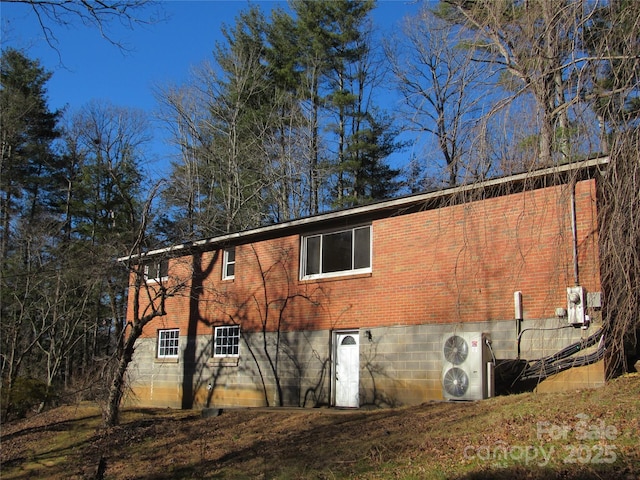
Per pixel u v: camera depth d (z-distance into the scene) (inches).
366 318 699.4
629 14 331.9
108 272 800.9
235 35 1488.7
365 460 434.3
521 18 384.5
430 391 631.2
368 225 724.0
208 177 1464.1
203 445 577.6
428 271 653.9
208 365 860.6
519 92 367.9
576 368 534.0
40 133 1547.7
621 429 382.3
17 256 1085.8
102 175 1448.1
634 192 320.2
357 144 1323.8
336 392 720.3
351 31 1391.5
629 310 333.1
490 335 590.2
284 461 478.0
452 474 372.5
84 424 746.8
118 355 742.5
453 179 406.6
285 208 1402.6
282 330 783.7
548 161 357.7
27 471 603.2
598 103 338.3
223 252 882.1
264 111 1446.9
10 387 925.2
